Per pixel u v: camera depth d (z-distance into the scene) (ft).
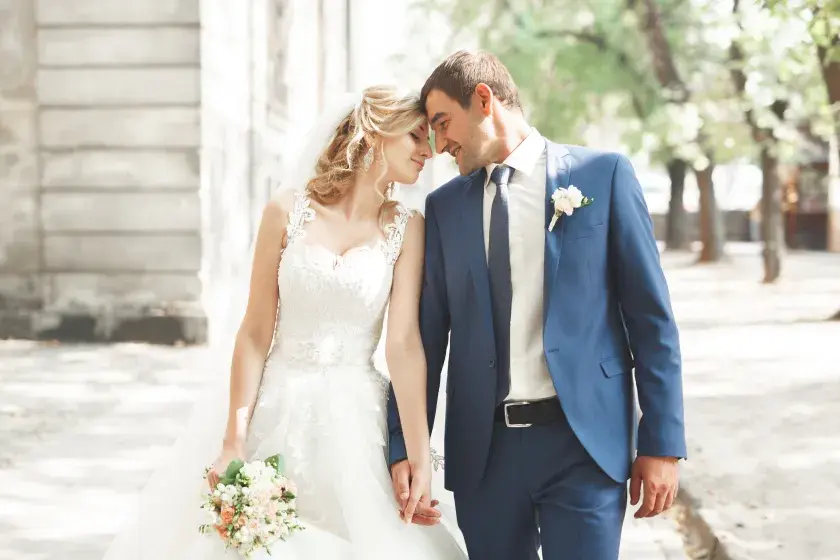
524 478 10.88
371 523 11.07
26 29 49.08
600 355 10.82
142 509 12.40
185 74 48.75
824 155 155.22
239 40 56.44
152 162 49.01
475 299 11.06
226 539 10.48
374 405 11.71
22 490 22.41
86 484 22.90
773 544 17.95
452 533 12.75
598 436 10.64
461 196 11.50
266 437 11.56
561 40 73.51
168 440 27.20
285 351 11.82
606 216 10.89
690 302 73.20
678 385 10.66
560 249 10.79
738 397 34.35
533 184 11.12
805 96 70.03
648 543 19.53
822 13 38.81
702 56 78.33
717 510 20.29
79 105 49.08
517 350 10.91
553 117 76.64
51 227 49.55
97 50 48.93
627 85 74.54
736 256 139.23
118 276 49.42
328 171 11.70
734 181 189.57
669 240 150.20
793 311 66.08
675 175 147.43
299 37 75.66
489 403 10.91
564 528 10.72
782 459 24.86
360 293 11.48
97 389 35.45
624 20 72.08
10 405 32.42
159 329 48.85
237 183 56.29
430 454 12.00
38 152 49.42
